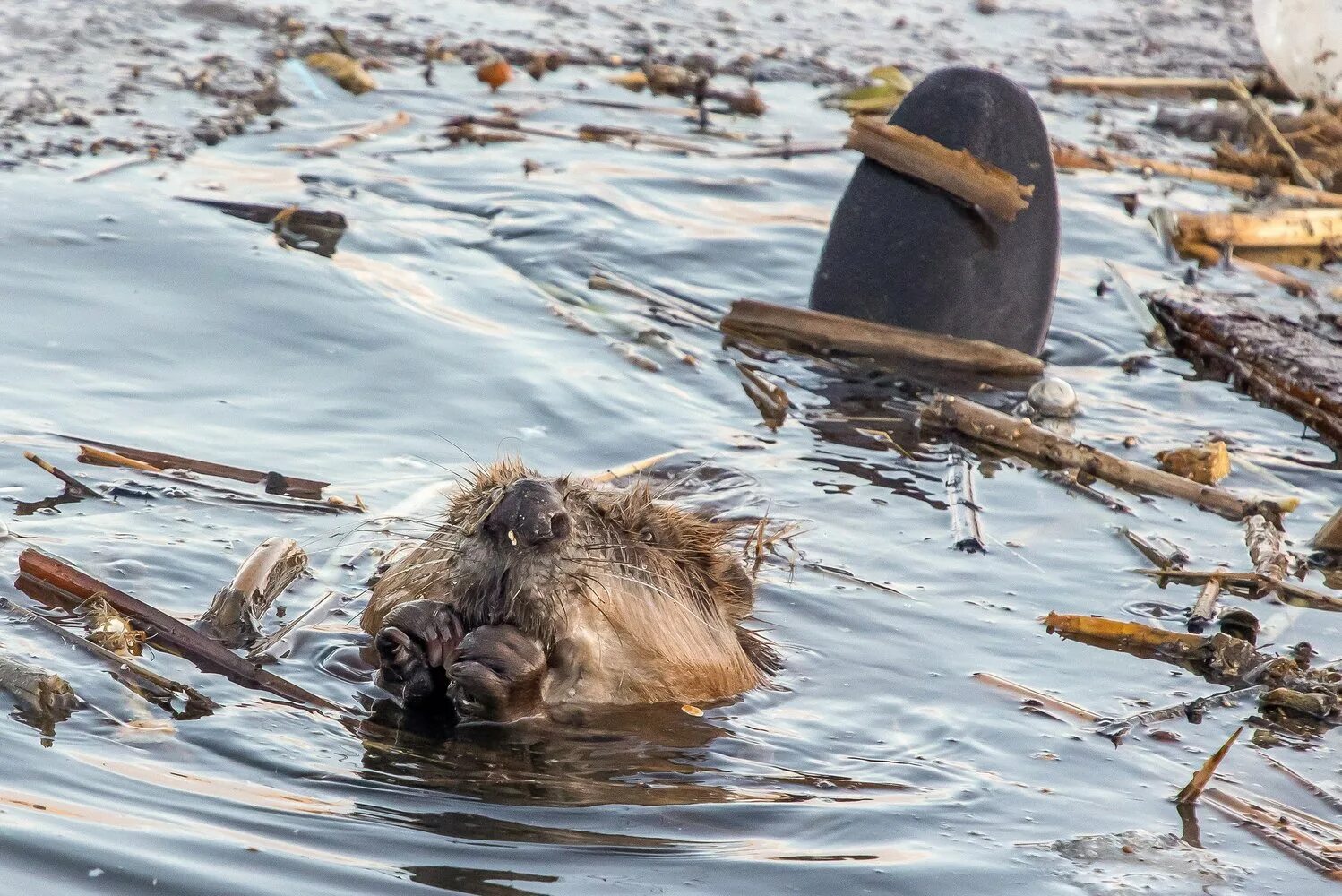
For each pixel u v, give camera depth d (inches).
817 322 1187.9
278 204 1305.4
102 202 1261.1
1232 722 697.0
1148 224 1524.4
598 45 1975.9
